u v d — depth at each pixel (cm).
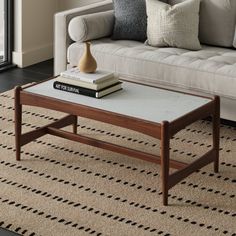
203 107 336
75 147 385
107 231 301
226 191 338
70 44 451
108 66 425
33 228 303
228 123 421
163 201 323
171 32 433
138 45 445
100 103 341
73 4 553
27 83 496
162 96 352
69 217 312
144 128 319
